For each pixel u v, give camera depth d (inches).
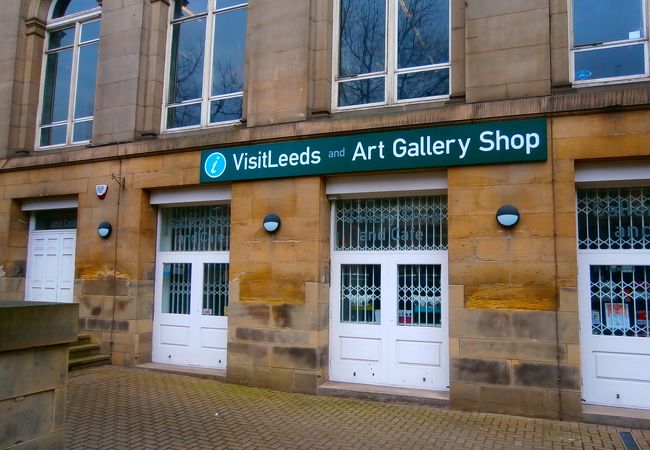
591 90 273.4
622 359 261.0
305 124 318.7
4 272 432.5
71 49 456.8
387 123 298.2
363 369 312.0
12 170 435.2
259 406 278.2
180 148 359.9
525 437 229.9
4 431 148.6
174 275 381.4
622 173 262.8
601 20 283.1
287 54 336.2
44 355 161.6
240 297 331.0
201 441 222.8
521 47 280.4
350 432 236.1
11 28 460.4
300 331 311.6
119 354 372.8
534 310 262.8
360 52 339.3
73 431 233.8
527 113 271.0
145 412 264.5
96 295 385.4
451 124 285.7
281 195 325.4
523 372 262.1
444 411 270.5
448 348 291.1
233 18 386.3
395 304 309.0
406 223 313.7
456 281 278.2
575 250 259.8
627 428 243.3
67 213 436.5
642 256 263.1
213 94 386.3
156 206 386.6
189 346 368.5
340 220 328.2
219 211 372.5
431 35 321.4
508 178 274.1
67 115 449.7
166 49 404.8
